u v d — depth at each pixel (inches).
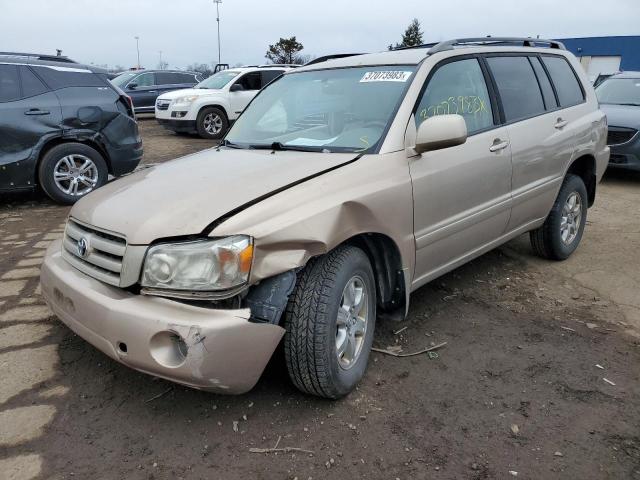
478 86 153.1
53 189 268.2
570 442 101.9
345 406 111.7
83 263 109.0
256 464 95.9
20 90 258.8
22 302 158.4
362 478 93.0
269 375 122.0
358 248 113.7
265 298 98.0
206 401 112.9
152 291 96.3
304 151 129.7
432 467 95.5
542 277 182.5
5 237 222.5
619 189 325.1
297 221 99.5
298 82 156.5
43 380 119.6
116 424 105.9
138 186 116.9
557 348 135.9
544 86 179.8
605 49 1370.6
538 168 168.7
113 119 282.8
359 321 117.1
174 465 95.6
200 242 94.4
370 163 118.2
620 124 330.0
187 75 761.0
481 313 154.9
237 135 153.8
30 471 93.7
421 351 133.4
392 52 154.6
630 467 95.6
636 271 187.8
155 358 93.4
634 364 129.1
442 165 131.9
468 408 111.7
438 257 136.9
